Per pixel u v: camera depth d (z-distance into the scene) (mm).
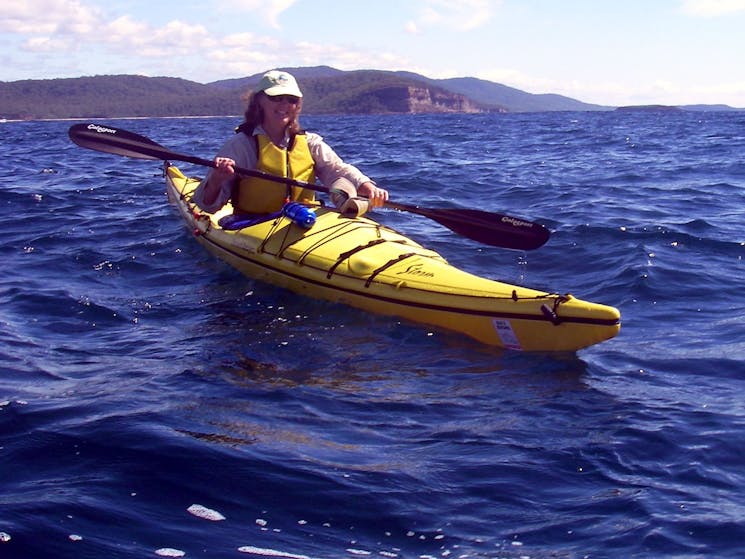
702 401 3471
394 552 2357
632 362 3982
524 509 2602
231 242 5609
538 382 3715
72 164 14656
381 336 4316
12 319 4707
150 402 3408
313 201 5629
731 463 2902
